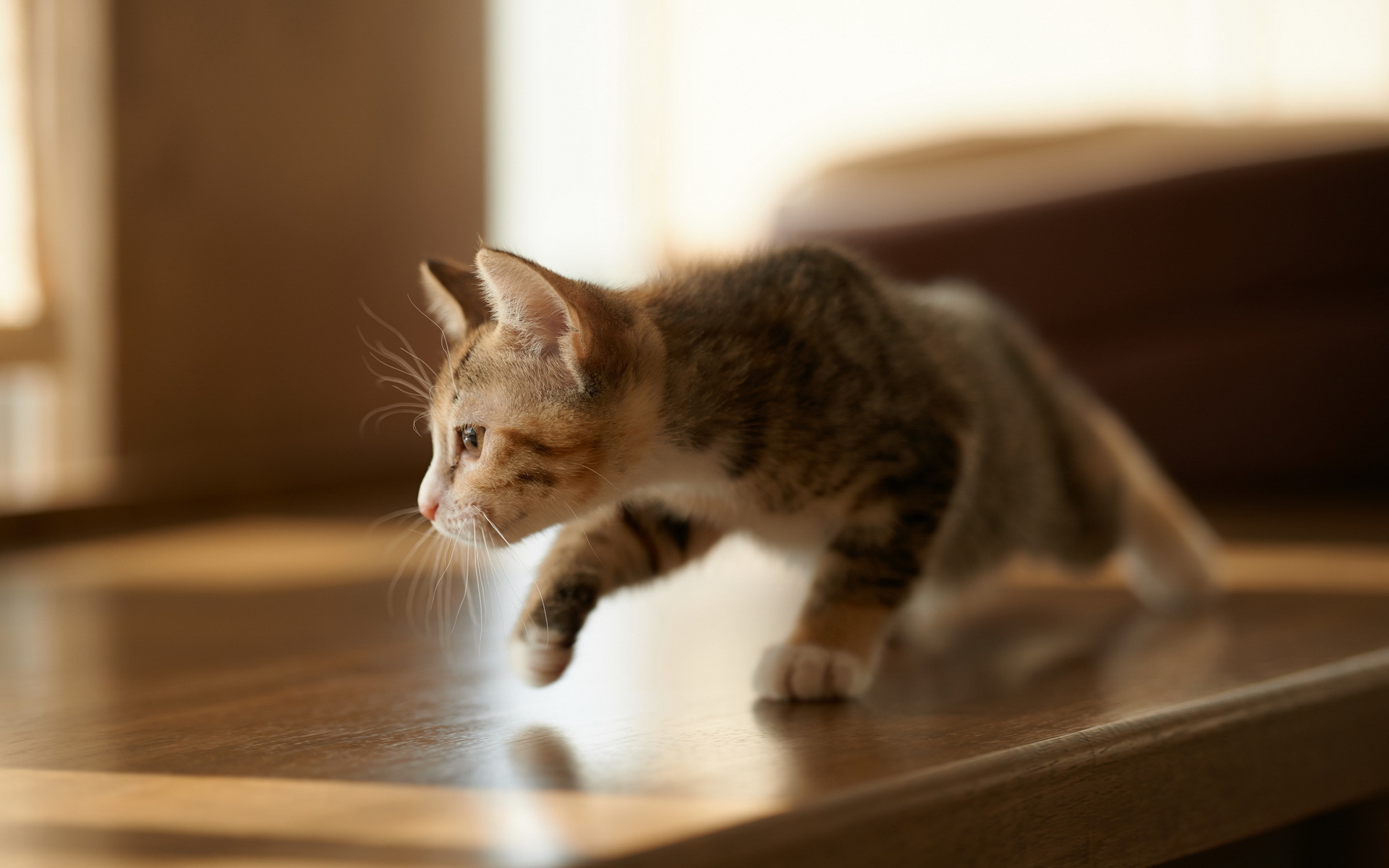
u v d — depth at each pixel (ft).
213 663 3.22
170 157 5.11
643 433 3.05
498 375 3.05
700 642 3.33
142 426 5.11
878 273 3.34
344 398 5.84
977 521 3.35
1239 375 5.04
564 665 3.04
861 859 2.62
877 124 8.13
